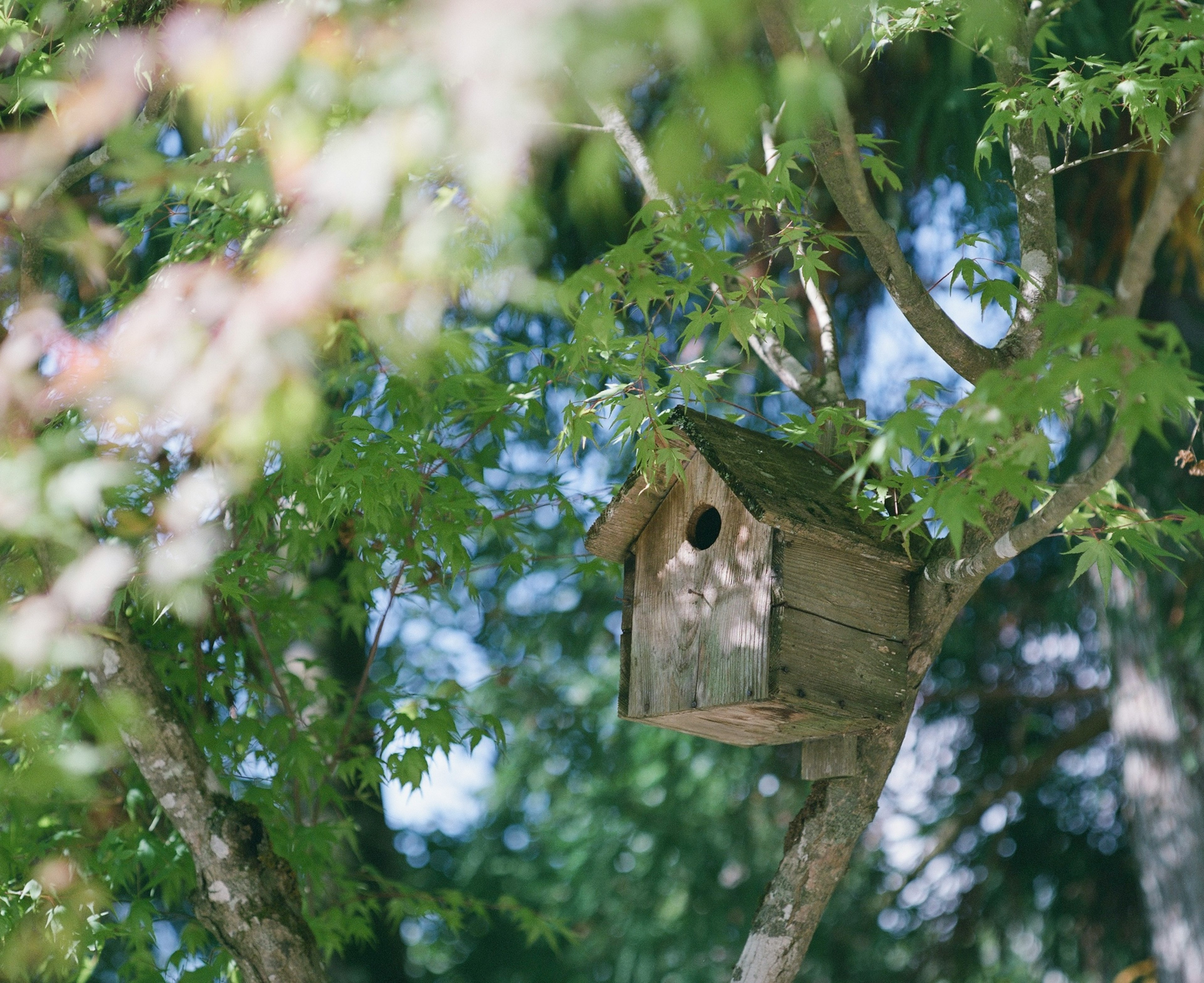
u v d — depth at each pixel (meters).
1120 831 9.64
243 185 3.26
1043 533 2.71
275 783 4.21
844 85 3.11
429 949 12.15
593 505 4.44
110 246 4.18
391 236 2.99
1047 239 3.35
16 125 3.57
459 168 3.05
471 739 4.19
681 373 3.18
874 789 3.29
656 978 10.08
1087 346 2.64
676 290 2.86
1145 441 7.03
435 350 3.69
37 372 3.31
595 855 10.61
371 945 6.54
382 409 4.34
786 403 7.53
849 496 3.35
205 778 3.70
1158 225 2.16
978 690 9.70
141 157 3.06
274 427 2.77
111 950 7.72
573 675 10.82
